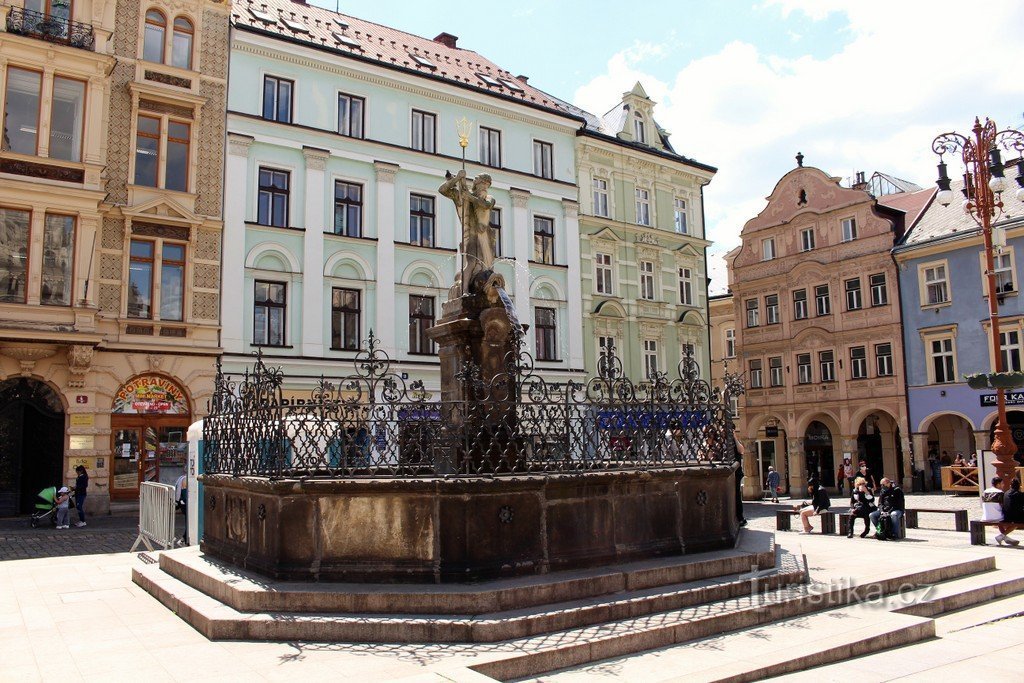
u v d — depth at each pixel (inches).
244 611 267.1
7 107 775.7
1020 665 255.8
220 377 385.4
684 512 340.5
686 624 263.1
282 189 945.5
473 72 1213.7
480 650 231.3
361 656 230.5
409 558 275.6
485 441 312.2
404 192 1034.7
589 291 1204.5
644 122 1346.0
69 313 777.6
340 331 963.3
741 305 1505.9
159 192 848.9
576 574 285.7
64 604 324.5
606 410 331.9
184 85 884.0
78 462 776.3
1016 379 539.8
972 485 1095.0
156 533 493.4
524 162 1165.7
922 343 1226.6
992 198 619.8
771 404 1432.1
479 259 392.5
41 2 811.4
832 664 254.1
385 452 298.8
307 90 973.8
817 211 1381.6
